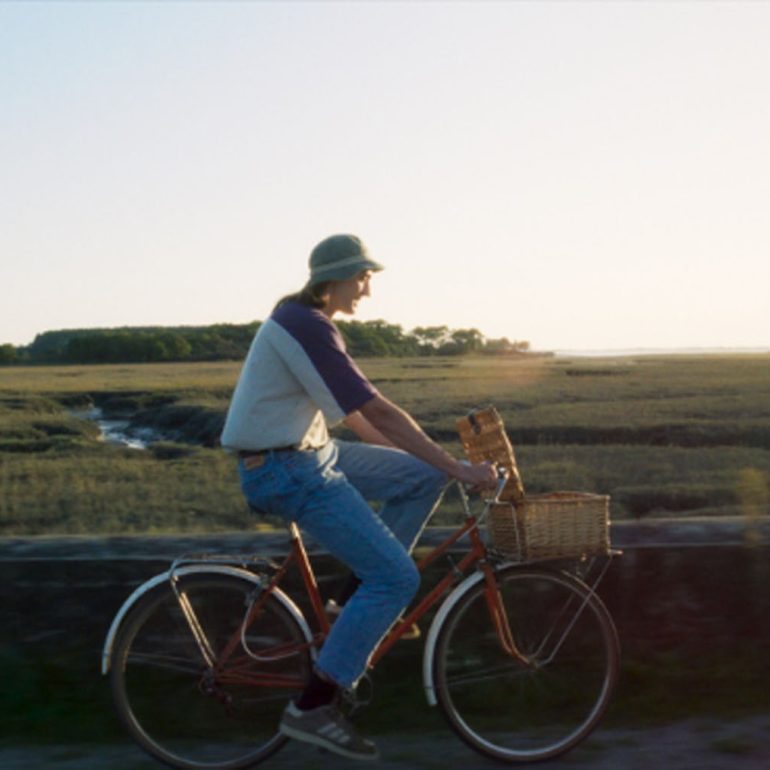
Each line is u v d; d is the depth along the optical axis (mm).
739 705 4039
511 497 3461
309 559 4066
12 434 32719
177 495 17422
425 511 3572
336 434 25312
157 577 3559
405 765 3594
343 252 3340
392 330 165875
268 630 3715
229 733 3730
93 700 3949
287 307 3320
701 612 4156
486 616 3977
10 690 3957
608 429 27906
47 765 3580
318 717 3402
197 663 3617
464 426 3582
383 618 3348
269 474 3307
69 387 62656
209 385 60406
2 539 4254
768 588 4176
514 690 3959
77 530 14547
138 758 3654
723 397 39688
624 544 4188
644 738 3797
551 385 50844
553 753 3627
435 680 3580
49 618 4047
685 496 16781
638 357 148500
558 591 4020
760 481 18062
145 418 42531
